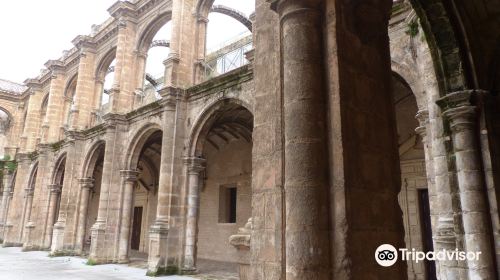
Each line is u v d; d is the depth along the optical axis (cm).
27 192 3625
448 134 856
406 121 1609
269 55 455
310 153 364
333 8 400
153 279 1575
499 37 888
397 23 1130
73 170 2723
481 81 862
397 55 1113
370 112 418
